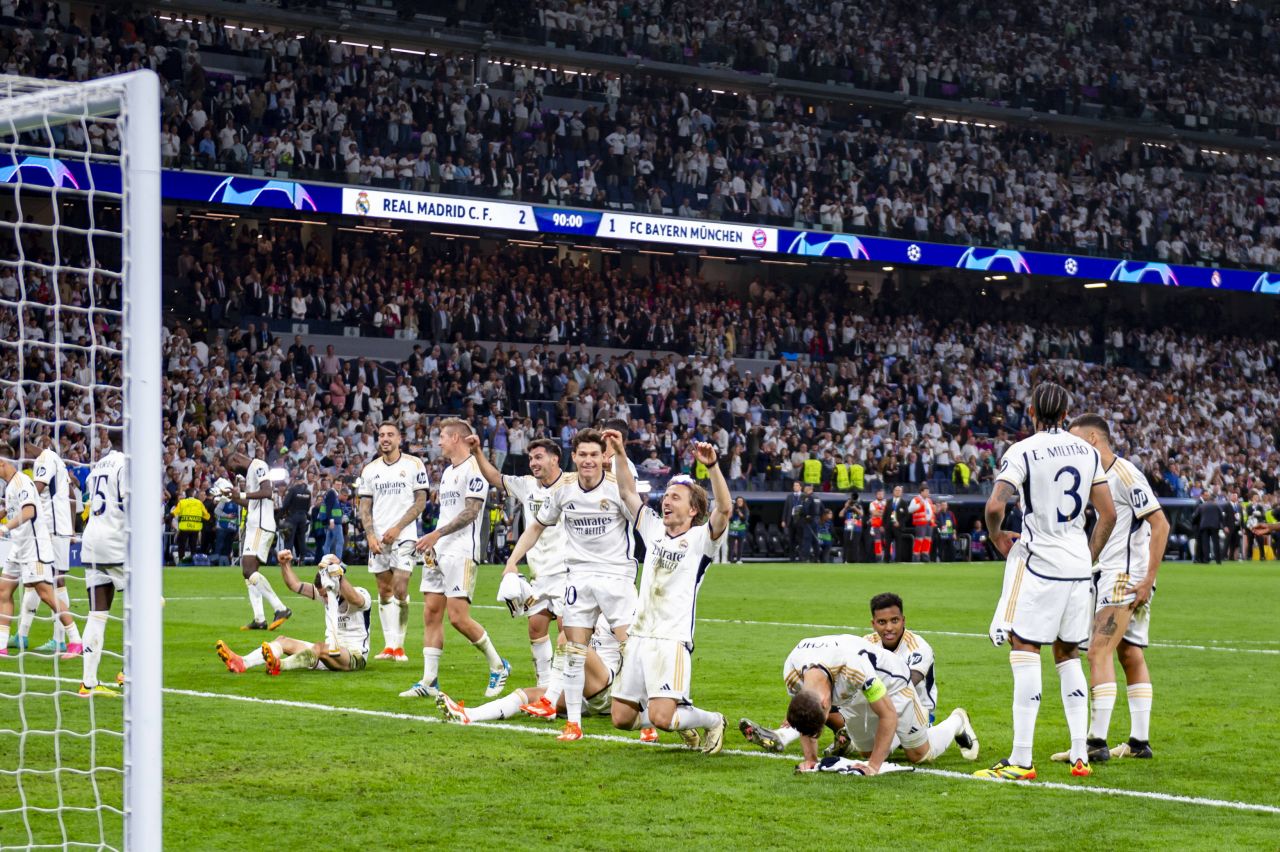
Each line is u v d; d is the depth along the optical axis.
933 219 40.03
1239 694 10.22
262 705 9.02
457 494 9.50
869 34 44.28
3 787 6.59
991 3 46.91
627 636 7.70
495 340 34.16
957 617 16.64
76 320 27.31
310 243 33.72
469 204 32.56
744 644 13.26
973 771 7.08
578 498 8.12
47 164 24.83
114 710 8.76
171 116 29.73
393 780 6.69
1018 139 44.38
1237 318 47.69
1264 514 36.12
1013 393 39.91
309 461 26.59
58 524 10.83
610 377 33.62
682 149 37.75
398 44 36.75
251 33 34.41
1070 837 5.61
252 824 5.78
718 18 41.94
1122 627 7.46
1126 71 47.56
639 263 39.91
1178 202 44.69
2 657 9.81
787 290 40.69
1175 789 6.62
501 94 37.81
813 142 40.44
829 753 7.18
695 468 32.03
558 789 6.51
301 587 14.12
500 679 9.56
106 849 5.39
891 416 36.69
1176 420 40.81
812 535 30.92
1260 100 48.84
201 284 31.22
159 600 4.58
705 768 7.04
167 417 26.88
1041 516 6.85
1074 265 40.56
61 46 30.47
